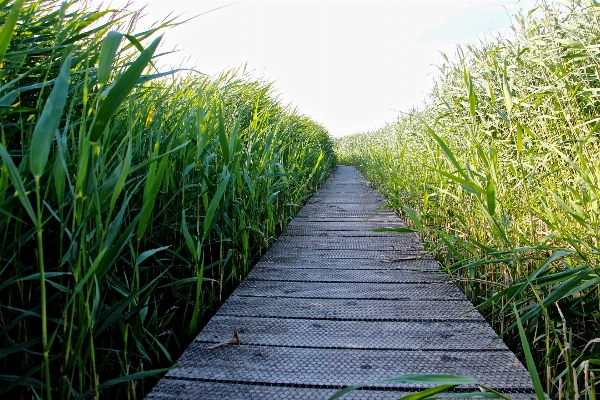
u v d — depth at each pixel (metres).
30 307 1.28
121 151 1.53
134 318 1.43
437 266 2.87
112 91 0.87
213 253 2.58
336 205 5.82
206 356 1.62
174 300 2.09
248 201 2.97
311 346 1.71
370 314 2.05
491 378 1.45
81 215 1.00
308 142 6.64
